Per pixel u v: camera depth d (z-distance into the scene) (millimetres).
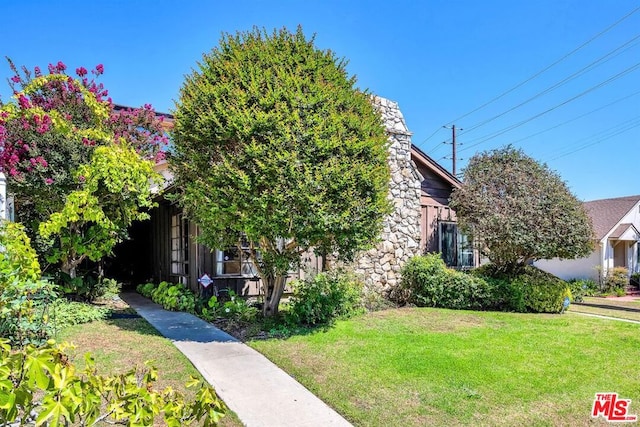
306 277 8680
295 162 5926
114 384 2057
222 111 6113
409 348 5750
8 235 4855
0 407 1528
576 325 7562
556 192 9609
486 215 9633
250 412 3807
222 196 6133
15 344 4871
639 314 9898
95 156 7691
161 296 9273
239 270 9523
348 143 6320
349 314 8000
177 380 4445
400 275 10258
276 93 6168
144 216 8719
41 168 7328
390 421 3650
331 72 6922
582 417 3770
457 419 3697
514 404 4012
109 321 7270
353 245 6566
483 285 9391
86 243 8453
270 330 6613
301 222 6027
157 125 9828
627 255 18750
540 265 18875
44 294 5965
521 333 6805
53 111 7543
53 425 1552
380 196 6641
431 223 11891
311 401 4062
